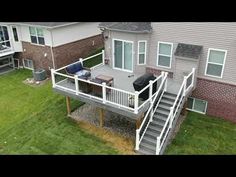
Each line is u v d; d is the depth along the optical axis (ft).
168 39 51.96
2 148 45.83
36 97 62.85
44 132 49.73
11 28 75.15
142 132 47.37
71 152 44.04
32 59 77.25
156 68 55.83
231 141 45.88
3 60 80.28
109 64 61.26
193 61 49.08
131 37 54.54
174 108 45.19
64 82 53.88
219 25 45.73
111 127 50.19
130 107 43.98
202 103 53.78
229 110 50.93
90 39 82.12
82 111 55.88
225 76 48.98
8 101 61.62
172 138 46.85
